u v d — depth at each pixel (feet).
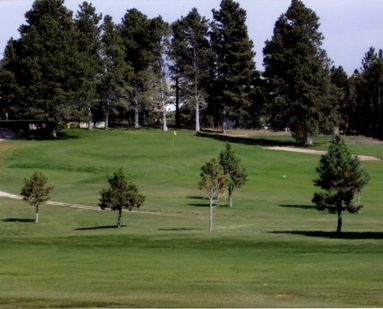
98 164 218.59
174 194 163.32
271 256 71.10
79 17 310.04
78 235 97.76
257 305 41.29
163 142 277.44
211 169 102.68
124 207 109.81
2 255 76.33
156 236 93.30
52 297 45.06
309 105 276.41
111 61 312.91
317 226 104.17
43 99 276.41
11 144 264.52
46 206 139.74
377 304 41.96
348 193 93.97
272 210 132.67
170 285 52.01
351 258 67.72
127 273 60.54
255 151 259.60
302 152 259.39
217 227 104.63
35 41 276.82
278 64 285.43
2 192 167.53
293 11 283.59
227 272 60.08
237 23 317.22
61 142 274.98
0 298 44.57
